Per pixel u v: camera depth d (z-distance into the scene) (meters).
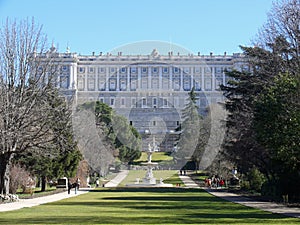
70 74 133.88
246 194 55.19
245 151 50.62
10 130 43.69
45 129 46.91
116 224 23.50
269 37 50.47
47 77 50.66
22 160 54.94
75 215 29.03
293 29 45.62
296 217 27.67
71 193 57.25
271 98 35.12
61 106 50.03
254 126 38.22
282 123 34.47
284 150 34.50
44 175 58.12
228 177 77.44
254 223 23.94
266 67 50.09
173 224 23.48
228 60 158.75
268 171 51.00
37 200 44.94
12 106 44.12
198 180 85.56
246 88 55.38
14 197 43.59
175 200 44.25
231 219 26.41
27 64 47.25
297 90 34.44
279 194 44.12
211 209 34.12
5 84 45.66
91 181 79.12
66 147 52.34
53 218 26.97
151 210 33.16
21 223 23.98
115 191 59.12
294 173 41.69
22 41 47.72
